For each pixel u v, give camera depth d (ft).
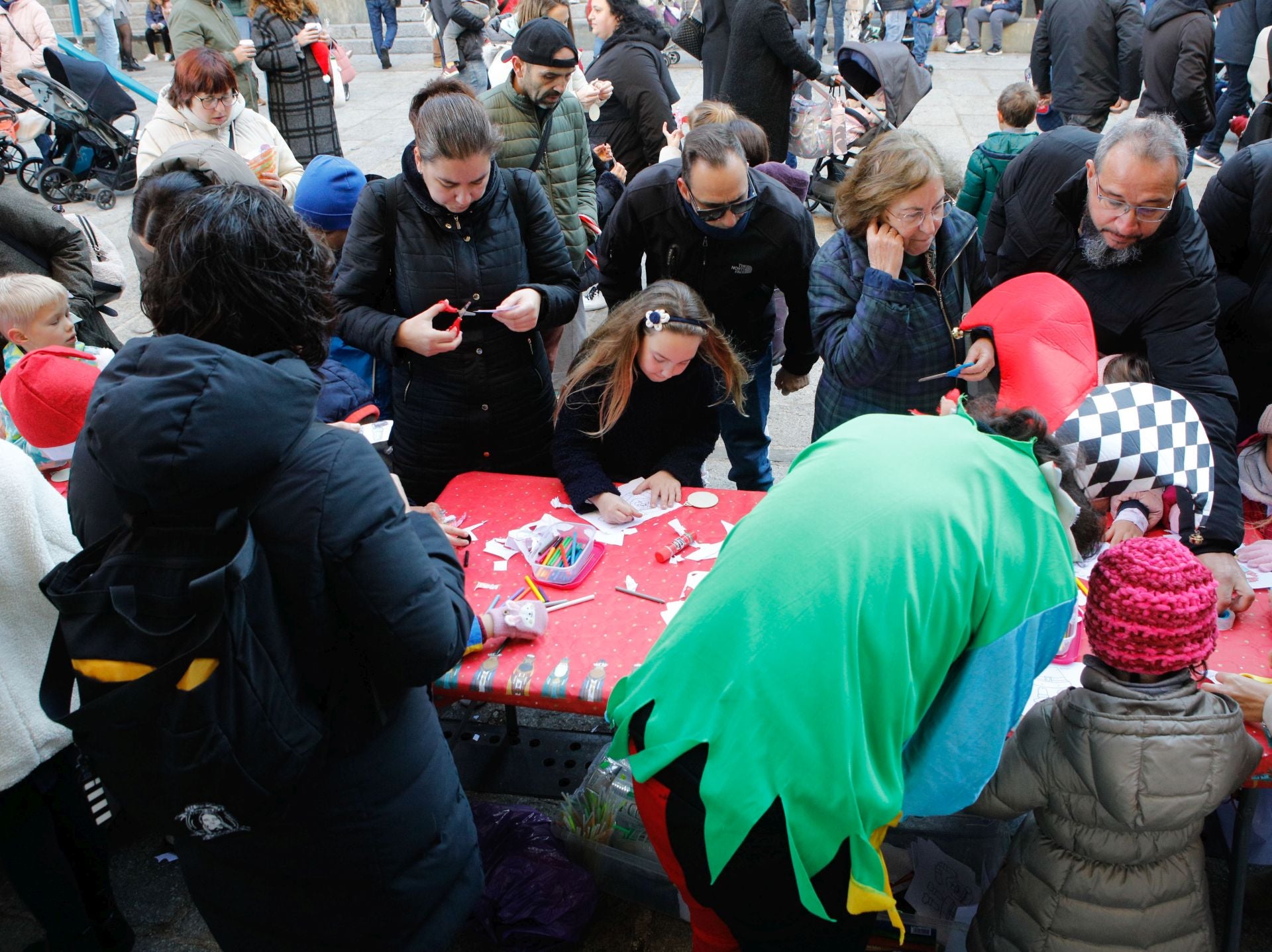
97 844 6.97
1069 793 5.42
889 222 8.13
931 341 8.78
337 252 10.64
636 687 5.43
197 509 4.34
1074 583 4.93
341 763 4.96
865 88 19.62
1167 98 19.98
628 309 8.16
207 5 19.42
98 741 4.42
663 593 7.42
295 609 4.51
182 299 4.52
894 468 4.87
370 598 4.54
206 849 5.27
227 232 4.43
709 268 9.76
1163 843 5.44
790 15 18.98
